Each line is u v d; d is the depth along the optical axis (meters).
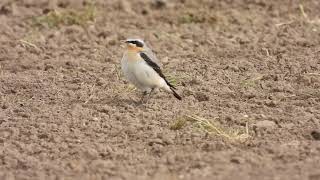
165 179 12.20
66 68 18.66
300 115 15.21
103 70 18.44
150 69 15.70
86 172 12.77
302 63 18.34
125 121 15.12
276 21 22.25
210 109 15.73
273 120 14.97
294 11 23.17
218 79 17.56
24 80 17.70
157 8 24.03
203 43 20.50
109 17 23.03
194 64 18.72
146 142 14.10
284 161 12.95
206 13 22.92
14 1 24.33
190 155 13.25
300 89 16.73
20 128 14.89
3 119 15.36
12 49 20.14
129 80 16.02
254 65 18.48
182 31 21.69
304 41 19.97
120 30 21.78
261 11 23.31
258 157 13.12
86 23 22.33
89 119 15.27
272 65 18.39
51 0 24.44
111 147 13.88
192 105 16.02
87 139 14.30
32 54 19.80
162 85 15.99
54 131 14.70
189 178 12.21
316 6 23.53
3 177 12.65
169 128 14.73
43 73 18.31
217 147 13.70
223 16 22.77
